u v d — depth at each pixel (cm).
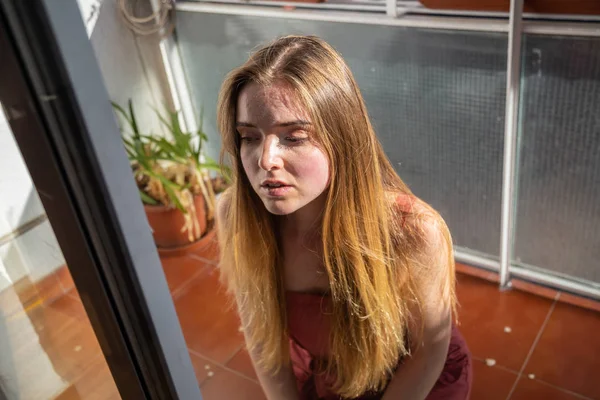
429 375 114
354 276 94
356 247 90
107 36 212
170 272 225
